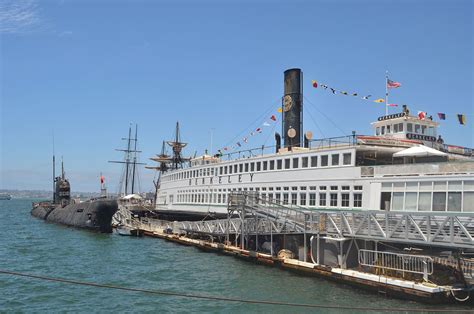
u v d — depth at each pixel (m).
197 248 48.78
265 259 37.38
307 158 42.25
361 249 30.83
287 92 49.62
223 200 56.22
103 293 28.75
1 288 29.84
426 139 44.44
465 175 28.95
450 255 28.33
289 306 25.50
